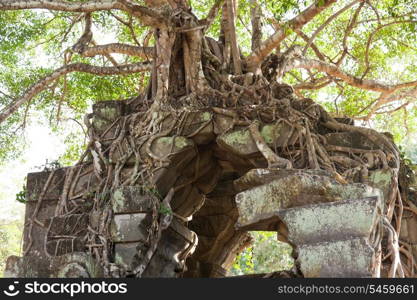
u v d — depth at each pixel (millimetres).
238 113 9805
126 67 12180
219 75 10734
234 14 11414
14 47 13766
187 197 10828
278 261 22297
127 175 9750
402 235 9453
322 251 7055
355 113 15734
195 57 10641
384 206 8742
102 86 14781
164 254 9961
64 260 7680
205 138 9961
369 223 7074
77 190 10086
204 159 10391
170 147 9742
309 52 16438
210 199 12203
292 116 9562
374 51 15539
